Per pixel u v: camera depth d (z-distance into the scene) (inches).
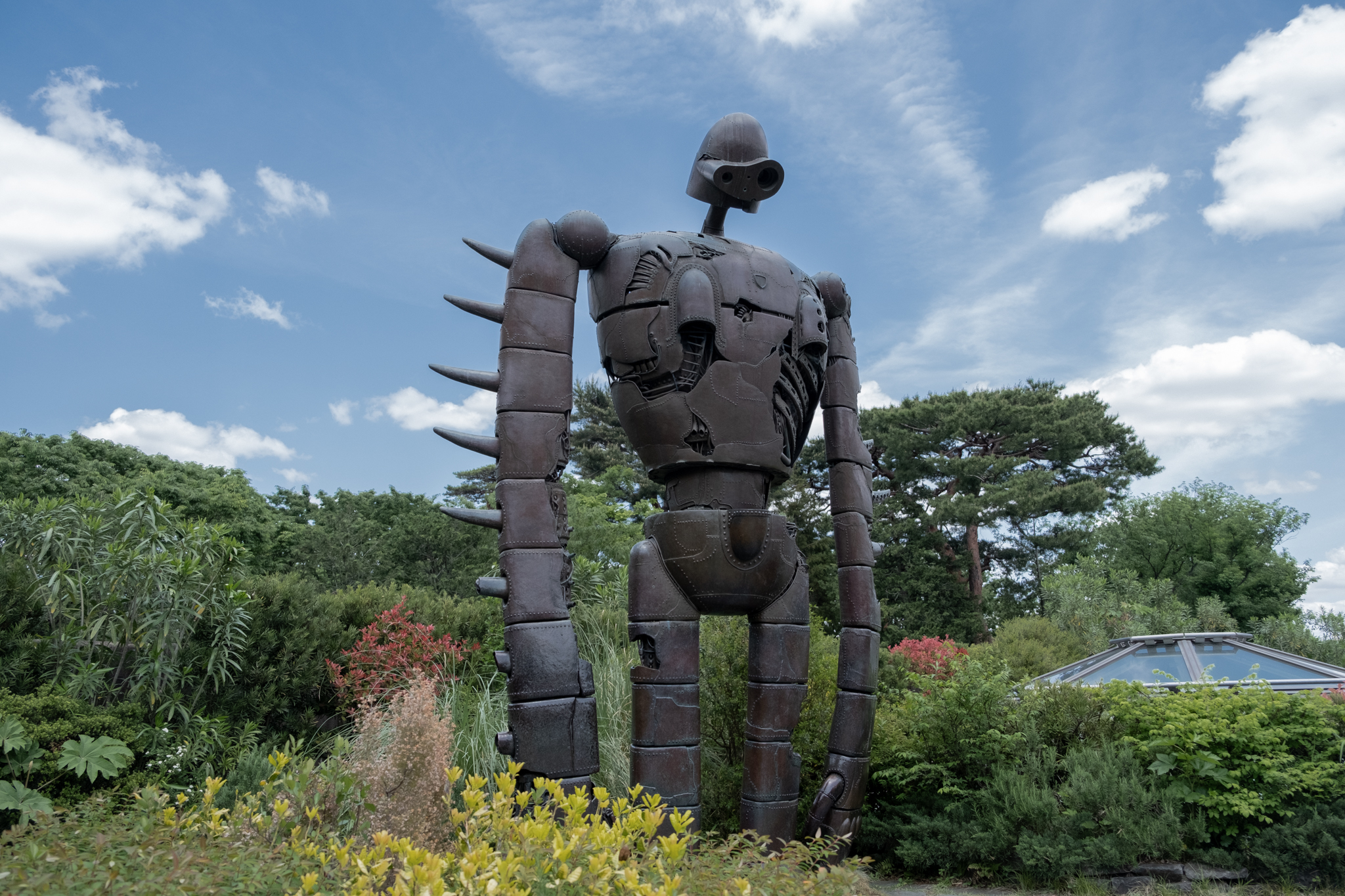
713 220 235.1
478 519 200.7
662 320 209.3
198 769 263.6
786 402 225.3
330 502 1157.7
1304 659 321.1
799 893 129.9
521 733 187.6
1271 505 1080.2
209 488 981.8
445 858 117.4
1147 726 269.6
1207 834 238.1
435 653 346.3
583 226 213.9
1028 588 1159.6
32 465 884.0
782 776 213.0
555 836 124.7
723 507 212.7
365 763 174.2
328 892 117.0
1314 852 221.9
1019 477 1082.7
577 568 477.7
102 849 124.3
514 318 210.1
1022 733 272.4
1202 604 847.7
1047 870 236.4
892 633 1032.2
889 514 1159.6
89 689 264.7
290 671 329.7
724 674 284.4
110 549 282.5
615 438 1282.0
